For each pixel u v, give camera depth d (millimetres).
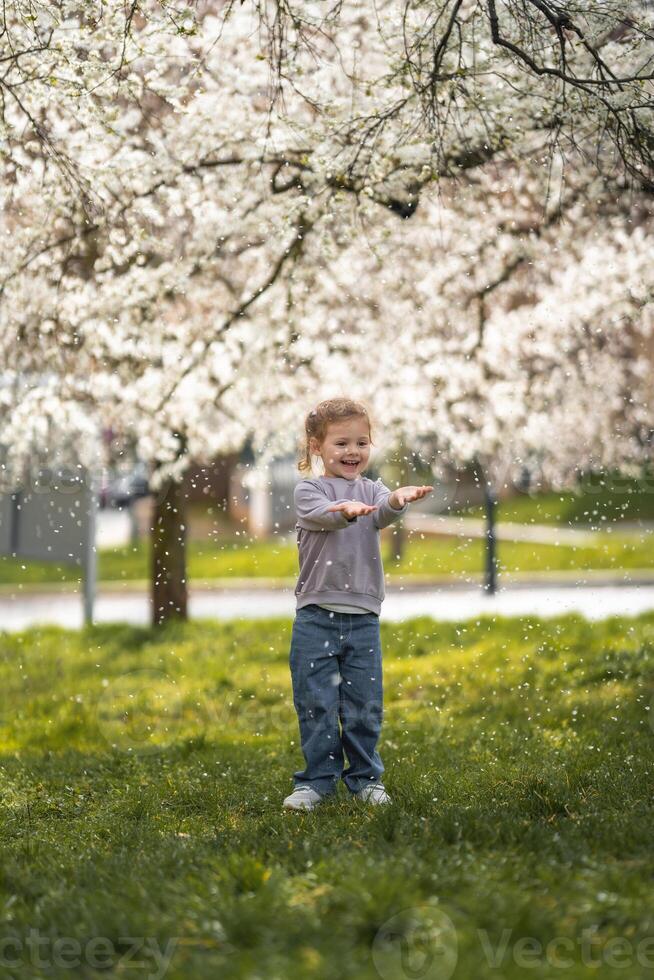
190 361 8695
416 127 6258
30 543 12422
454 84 5824
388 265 8844
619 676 8188
